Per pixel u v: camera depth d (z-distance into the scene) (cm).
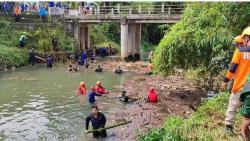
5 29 3678
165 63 1975
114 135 1369
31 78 2719
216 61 1781
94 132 1355
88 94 2139
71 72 3052
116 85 2461
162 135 1035
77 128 1473
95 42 4850
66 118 1622
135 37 4012
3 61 3112
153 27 5841
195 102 1884
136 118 1605
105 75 2909
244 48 849
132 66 3416
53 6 4269
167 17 3597
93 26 5100
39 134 1400
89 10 4238
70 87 2375
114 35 5650
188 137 988
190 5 2138
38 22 4000
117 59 4025
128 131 1411
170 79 2634
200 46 1819
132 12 4003
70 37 4072
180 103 1883
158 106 1831
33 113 1708
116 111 1747
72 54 3828
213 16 1870
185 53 1898
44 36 3850
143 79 2697
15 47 3534
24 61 3388
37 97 2061
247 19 1784
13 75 2844
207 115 1232
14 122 1559
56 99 2011
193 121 1134
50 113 1709
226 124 962
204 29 1861
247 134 779
